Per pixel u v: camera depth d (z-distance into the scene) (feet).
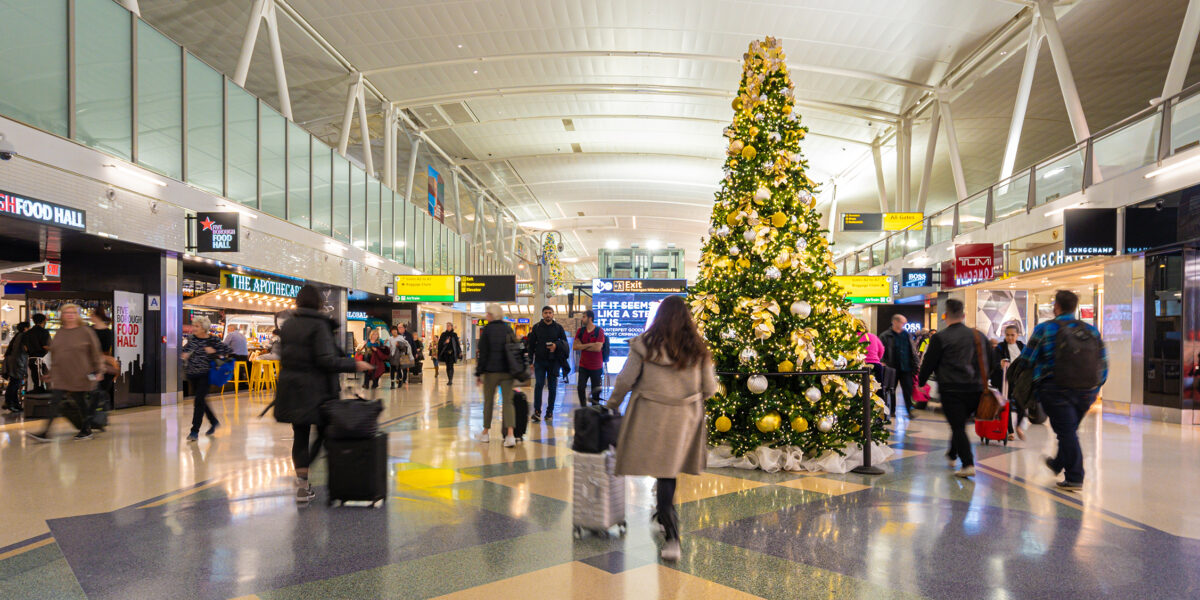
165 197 37.91
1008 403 24.03
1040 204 43.47
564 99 82.43
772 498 15.76
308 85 72.90
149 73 37.09
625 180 126.62
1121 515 14.28
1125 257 35.63
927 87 70.23
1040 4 50.75
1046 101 71.82
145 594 9.58
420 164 102.17
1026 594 9.80
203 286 50.70
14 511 14.21
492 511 14.43
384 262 75.31
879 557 11.44
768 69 21.47
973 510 14.64
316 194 59.11
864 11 55.88
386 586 9.96
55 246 36.58
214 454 21.52
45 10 30.04
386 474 15.23
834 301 21.04
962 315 18.71
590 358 31.22
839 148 96.22
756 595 9.70
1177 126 31.94
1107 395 37.37
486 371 23.94
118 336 36.58
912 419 32.63
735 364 20.31
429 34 62.13
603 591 9.82
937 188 112.78
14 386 35.14
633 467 11.50
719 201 22.13
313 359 14.87
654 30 61.31
